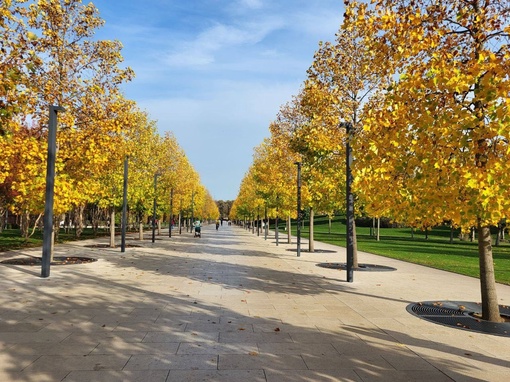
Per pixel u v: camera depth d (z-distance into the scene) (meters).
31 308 8.22
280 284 11.70
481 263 8.07
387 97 7.29
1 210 31.47
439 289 11.43
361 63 13.70
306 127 16.73
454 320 7.73
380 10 7.03
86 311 8.00
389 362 5.38
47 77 14.24
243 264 16.66
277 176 26.78
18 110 6.05
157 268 14.79
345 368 5.12
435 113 6.80
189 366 5.07
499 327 7.28
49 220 12.15
